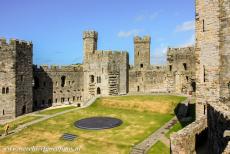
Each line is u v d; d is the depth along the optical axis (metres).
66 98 81.38
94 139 37.69
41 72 75.12
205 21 29.67
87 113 55.34
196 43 30.88
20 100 59.94
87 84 83.00
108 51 77.06
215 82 28.84
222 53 28.09
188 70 71.81
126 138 37.75
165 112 53.56
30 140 38.50
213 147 22.05
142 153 31.86
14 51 58.16
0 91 55.97
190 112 50.78
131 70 83.56
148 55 86.56
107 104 62.47
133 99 63.84
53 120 50.09
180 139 20.83
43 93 75.62
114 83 77.62
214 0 28.59
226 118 17.78
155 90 80.88
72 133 40.91
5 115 56.47
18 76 59.44
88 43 83.50
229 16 27.31
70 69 82.12
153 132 40.31
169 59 75.00
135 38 87.31
